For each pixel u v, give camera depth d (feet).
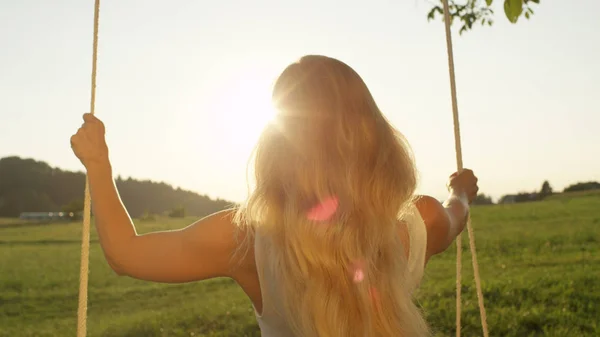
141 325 30.12
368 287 4.47
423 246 4.99
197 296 36.11
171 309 33.14
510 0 10.39
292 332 4.65
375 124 4.71
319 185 4.44
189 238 4.70
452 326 25.73
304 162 4.49
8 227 99.55
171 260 4.65
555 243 44.98
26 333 31.30
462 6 17.98
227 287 38.01
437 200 5.44
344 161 4.52
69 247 68.74
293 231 4.42
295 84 4.67
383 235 4.58
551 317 26.08
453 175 7.04
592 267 35.83
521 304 28.48
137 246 4.64
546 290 30.71
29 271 49.85
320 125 4.58
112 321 31.96
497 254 42.86
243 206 4.67
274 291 4.56
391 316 4.56
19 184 205.67
